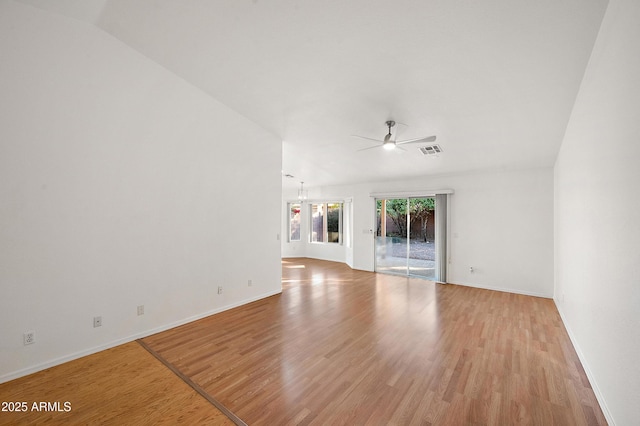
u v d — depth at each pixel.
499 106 3.13
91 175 2.65
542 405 1.95
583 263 2.56
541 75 2.54
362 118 3.73
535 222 4.87
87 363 2.49
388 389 2.12
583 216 2.57
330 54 2.62
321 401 1.98
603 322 1.96
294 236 9.25
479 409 1.90
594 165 2.20
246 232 4.26
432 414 1.85
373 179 6.74
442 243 5.73
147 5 2.34
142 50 2.92
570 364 2.50
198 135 3.57
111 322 2.80
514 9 1.91
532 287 4.86
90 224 2.65
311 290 5.08
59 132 2.45
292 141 4.94
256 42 2.61
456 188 5.68
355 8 2.08
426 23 2.12
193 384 2.18
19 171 2.25
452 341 2.96
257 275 4.45
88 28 2.59
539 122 3.37
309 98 3.46
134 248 2.97
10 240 2.21
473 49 2.32
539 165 4.73
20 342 2.26
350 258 7.61
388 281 5.84
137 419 1.81
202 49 2.83
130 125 2.93
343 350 2.75
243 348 2.79
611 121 1.82
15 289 2.24
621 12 1.62
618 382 1.66
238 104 3.84
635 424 1.43
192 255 3.53
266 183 4.59
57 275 2.45
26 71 2.27
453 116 3.44
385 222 6.89
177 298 3.37
